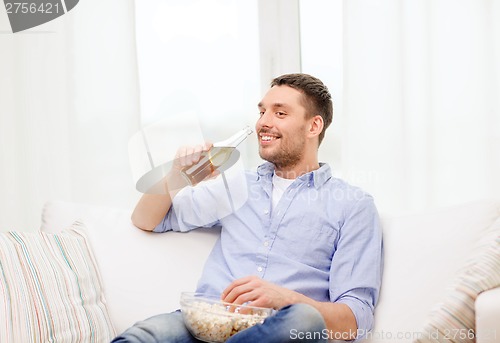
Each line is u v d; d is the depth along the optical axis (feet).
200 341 4.65
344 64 7.71
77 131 8.13
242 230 5.59
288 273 5.21
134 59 8.13
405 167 7.49
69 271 5.31
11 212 8.10
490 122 7.35
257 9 8.36
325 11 8.22
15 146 8.12
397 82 7.55
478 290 4.22
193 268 5.69
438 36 7.49
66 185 8.12
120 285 5.61
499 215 5.17
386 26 7.59
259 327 4.13
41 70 8.14
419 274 5.08
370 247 5.21
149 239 5.84
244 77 8.31
